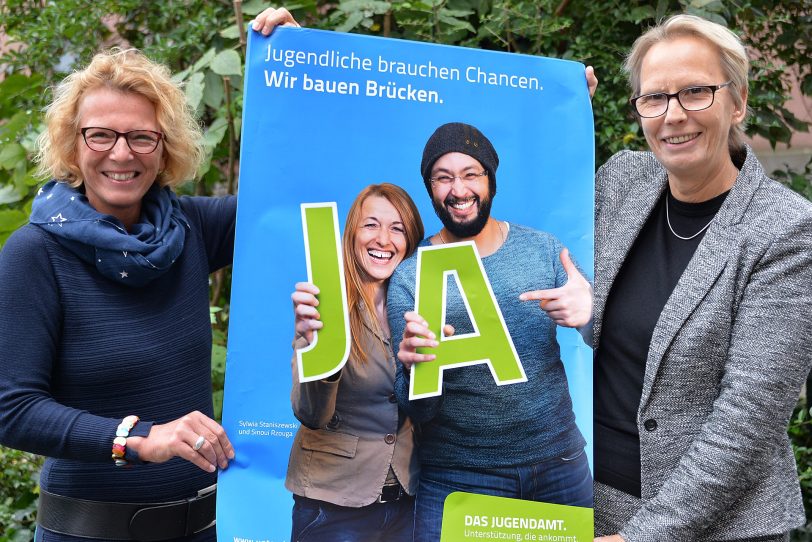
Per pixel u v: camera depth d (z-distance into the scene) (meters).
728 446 1.86
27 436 1.87
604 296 2.08
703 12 3.23
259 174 1.98
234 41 3.43
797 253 1.89
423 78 2.04
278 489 1.96
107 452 1.87
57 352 1.96
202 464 1.90
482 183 2.04
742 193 1.99
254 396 1.96
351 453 1.97
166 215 2.06
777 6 3.58
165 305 2.04
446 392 2.00
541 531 2.00
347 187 2.00
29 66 3.79
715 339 1.94
